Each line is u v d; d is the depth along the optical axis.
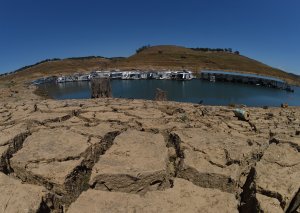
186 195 4.34
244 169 5.47
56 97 47.16
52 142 6.38
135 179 4.85
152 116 9.93
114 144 6.22
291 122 10.96
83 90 58.25
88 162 5.80
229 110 13.56
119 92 51.22
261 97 48.69
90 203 4.06
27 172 5.12
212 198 4.29
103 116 9.62
